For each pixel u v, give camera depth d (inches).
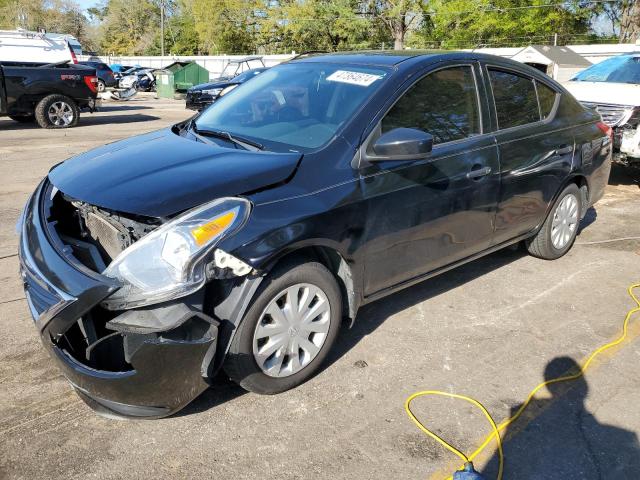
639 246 217.5
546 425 113.0
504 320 154.9
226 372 111.8
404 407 116.6
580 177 194.2
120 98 942.4
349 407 116.0
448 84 146.6
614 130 302.7
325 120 130.5
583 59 932.0
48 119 510.6
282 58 1296.8
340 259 123.3
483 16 1461.6
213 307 104.7
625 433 111.3
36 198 127.2
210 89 636.7
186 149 125.5
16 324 144.9
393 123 131.0
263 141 129.6
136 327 94.3
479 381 126.6
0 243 201.6
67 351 99.4
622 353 139.9
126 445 103.3
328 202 114.9
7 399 114.9
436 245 143.6
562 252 197.6
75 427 107.5
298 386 122.0
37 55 560.7
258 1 1943.9
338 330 125.0
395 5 1560.0
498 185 156.0
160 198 101.3
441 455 103.7
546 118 178.9
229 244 99.3
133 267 95.9
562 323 154.3
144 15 3115.2
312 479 97.0
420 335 145.3
